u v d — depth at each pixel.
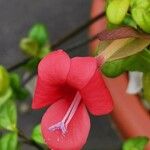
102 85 0.19
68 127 0.20
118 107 0.31
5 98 0.27
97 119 0.41
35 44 0.34
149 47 0.23
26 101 0.41
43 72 0.19
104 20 0.32
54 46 0.35
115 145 0.40
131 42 0.21
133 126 0.30
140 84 0.28
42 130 0.20
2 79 0.26
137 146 0.27
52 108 0.21
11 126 0.27
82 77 0.19
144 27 0.21
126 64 0.22
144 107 0.31
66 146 0.20
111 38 0.20
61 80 0.20
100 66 0.20
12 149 0.27
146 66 0.23
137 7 0.21
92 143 0.40
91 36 0.33
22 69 0.40
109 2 0.22
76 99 0.20
